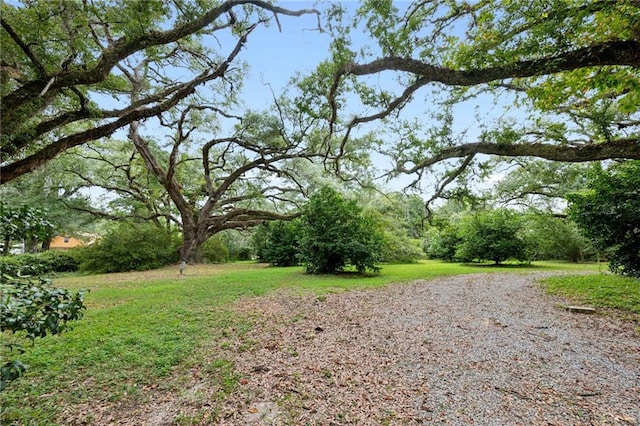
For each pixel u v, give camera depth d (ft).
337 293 25.96
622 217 23.61
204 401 10.03
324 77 25.94
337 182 66.03
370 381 11.11
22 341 14.33
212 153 73.36
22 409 9.49
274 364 12.55
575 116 24.25
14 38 16.71
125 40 20.34
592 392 10.06
